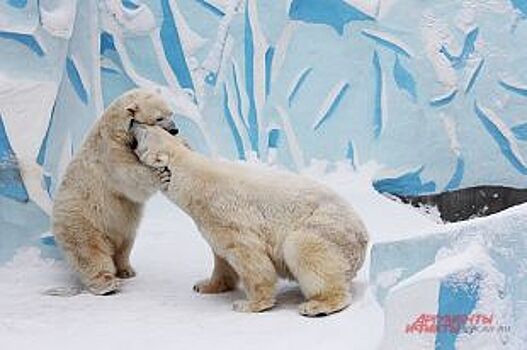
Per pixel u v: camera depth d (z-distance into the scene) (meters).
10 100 8.71
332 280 7.13
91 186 8.23
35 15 8.98
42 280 8.48
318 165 11.98
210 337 6.61
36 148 8.82
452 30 12.12
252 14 11.90
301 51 12.05
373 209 11.14
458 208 12.15
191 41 11.79
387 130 12.04
